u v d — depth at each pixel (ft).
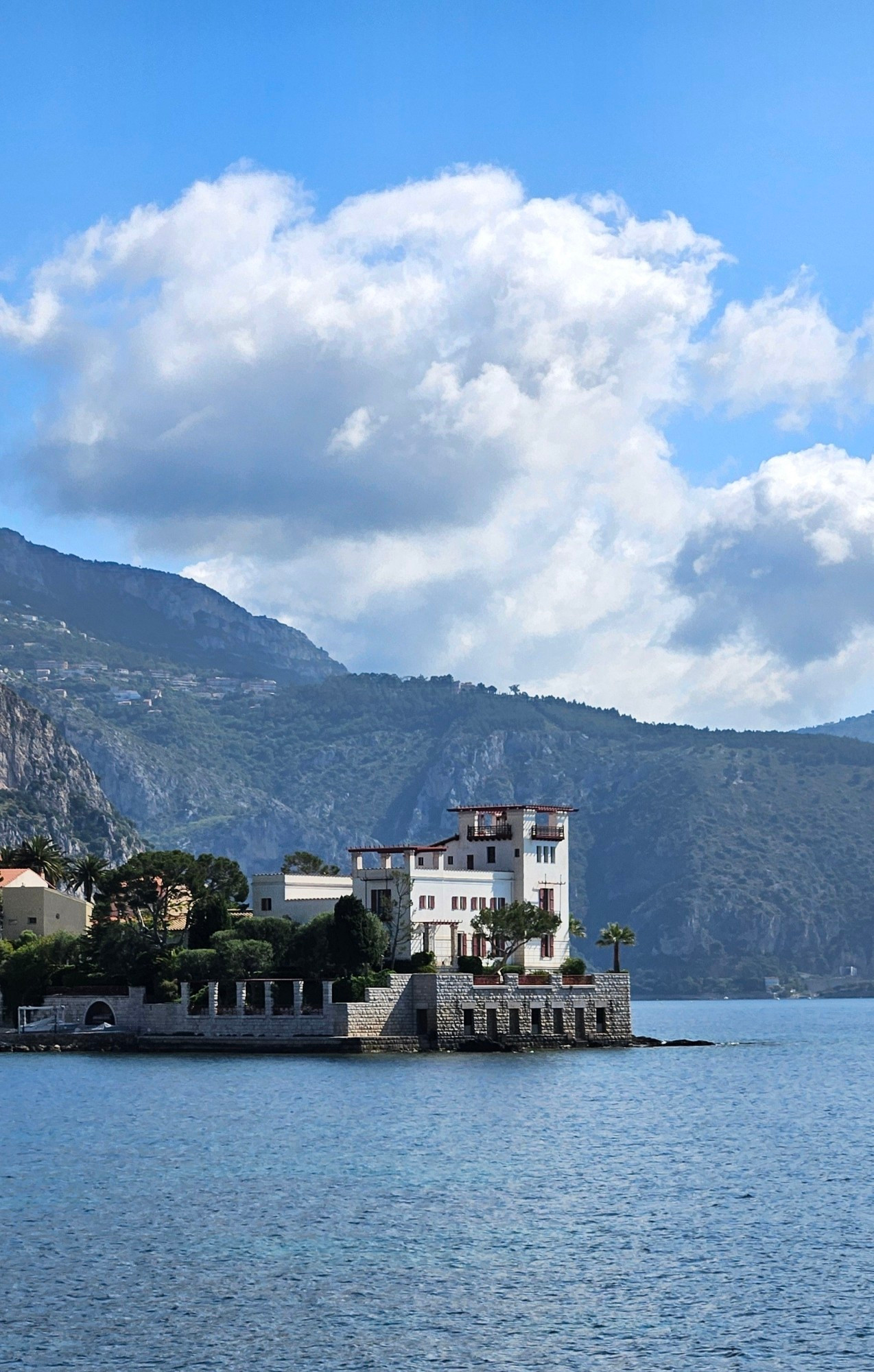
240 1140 390.21
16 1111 447.42
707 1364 213.05
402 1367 211.82
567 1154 375.86
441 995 628.28
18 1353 215.10
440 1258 264.52
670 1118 450.30
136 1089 504.43
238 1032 631.56
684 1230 286.66
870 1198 318.45
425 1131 408.67
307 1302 238.48
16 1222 290.15
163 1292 242.78
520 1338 222.89
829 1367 212.02
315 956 643.45
